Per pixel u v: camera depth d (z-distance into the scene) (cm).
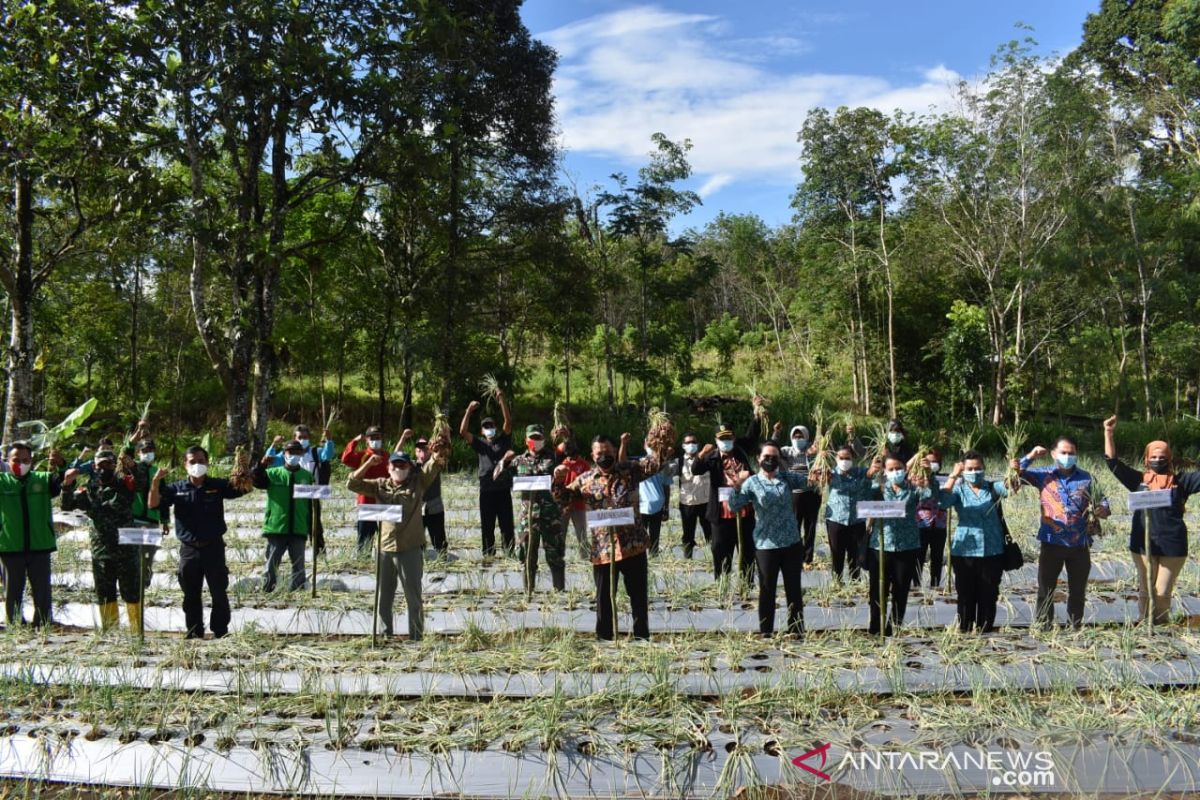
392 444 2348
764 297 4694
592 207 2861
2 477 775
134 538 702
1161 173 3278
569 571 930
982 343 2942
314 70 1681
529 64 2352
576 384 3466
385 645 690
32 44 1509
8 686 561
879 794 446
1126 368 3312
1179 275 3050
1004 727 496
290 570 960
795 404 2900
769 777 457
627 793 454
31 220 1617
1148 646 605
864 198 3153
